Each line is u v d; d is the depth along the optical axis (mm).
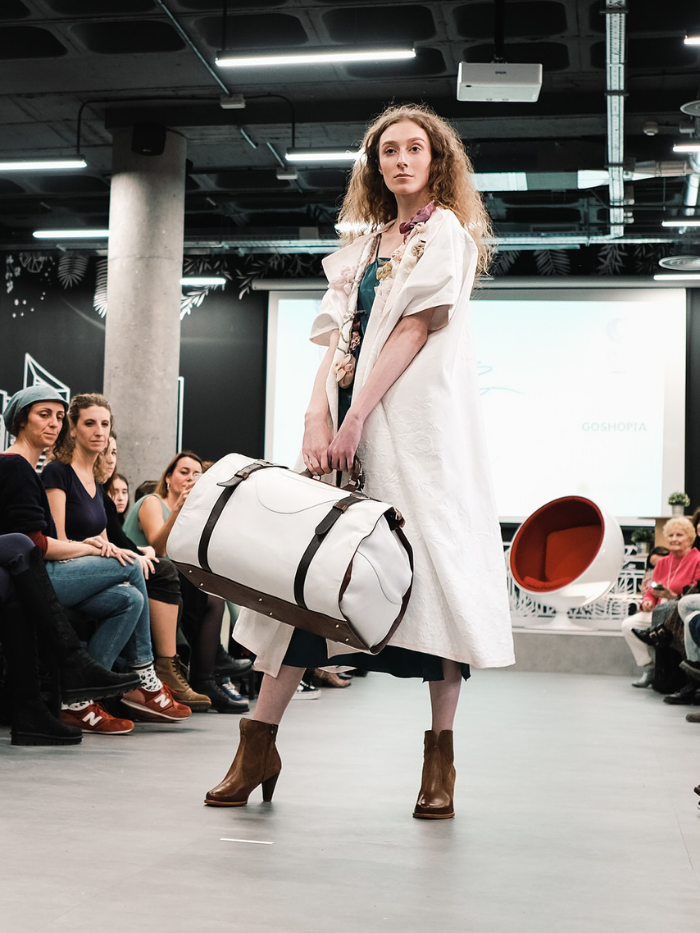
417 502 1917
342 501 1757
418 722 3645
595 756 2912
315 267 12195
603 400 11477
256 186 11211
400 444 1951
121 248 9227
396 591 1747
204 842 1605
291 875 1420
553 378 11555
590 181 9906
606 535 7098
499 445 11562
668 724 3932
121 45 8219
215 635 3871
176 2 7477
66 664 2889
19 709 2787
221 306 12250
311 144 9977
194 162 10570
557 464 11484
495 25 7480
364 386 1959
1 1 7496
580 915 1275
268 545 1744
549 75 8680
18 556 2803
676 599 6016
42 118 9609
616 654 6961
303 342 11953
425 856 1575
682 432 11352
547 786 2340
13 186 11367
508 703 4598
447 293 1967
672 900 1362
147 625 3363
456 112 9180
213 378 12180
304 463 2045
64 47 8250
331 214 11898
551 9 7559
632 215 10812
